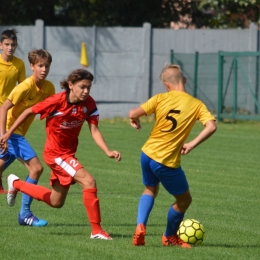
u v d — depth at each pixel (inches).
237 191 1381.6
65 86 890.7
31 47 2925.7
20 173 1549.0
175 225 876.6
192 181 1494.8
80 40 2947.8
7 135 925.2
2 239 900.0
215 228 1027.3
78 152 1916.8
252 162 1793.8
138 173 1578.5
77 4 3380.9
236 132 2498.8
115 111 2979.8
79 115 888.9
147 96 2997.0
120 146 2050.9
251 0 3331.7
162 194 1352.1
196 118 855.7
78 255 810.8
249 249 877.2
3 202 1212.5
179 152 851.4
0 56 1196.5
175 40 2999.5
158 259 796.0
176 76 876.0
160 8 3467.0
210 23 3565.5
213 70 2918.3
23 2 3289.9
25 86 1006.4
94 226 906.7
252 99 2901.1
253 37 3031.5
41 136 2253.9
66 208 1161.4
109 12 3400.6
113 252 826.8
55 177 912.9
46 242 882.8
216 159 1838.1
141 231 844.6
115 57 2972.4
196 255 825.5
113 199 1259.8
